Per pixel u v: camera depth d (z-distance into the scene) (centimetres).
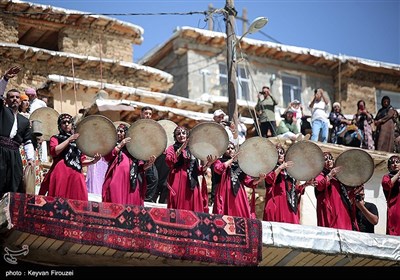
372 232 1627
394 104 3147
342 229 1512
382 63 3119
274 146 1497
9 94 1322
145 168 1409
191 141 1439
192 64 2894
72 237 1264
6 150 1292
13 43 2414
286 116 2156
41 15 2498
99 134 1369
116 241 1295
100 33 2603
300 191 1539
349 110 3048
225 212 1448
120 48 2634
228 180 1462
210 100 2548
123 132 1438
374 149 2223
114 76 2522
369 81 3120
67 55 2423
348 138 2167
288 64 3022
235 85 1912
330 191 1564
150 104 2344
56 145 1336
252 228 1404
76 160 1342
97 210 1292
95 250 1327
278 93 2980
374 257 1504
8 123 1301
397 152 2230
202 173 1445
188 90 2862
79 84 2303
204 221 1370
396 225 1589
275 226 1427
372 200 1989
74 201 1279
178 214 1353
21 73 2373
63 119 1359
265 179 1497
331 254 1470
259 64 2973
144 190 1412
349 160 1580
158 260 1367
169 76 2592
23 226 1232
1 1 2423
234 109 1897
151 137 1418
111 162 1391
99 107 2109
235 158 1472
